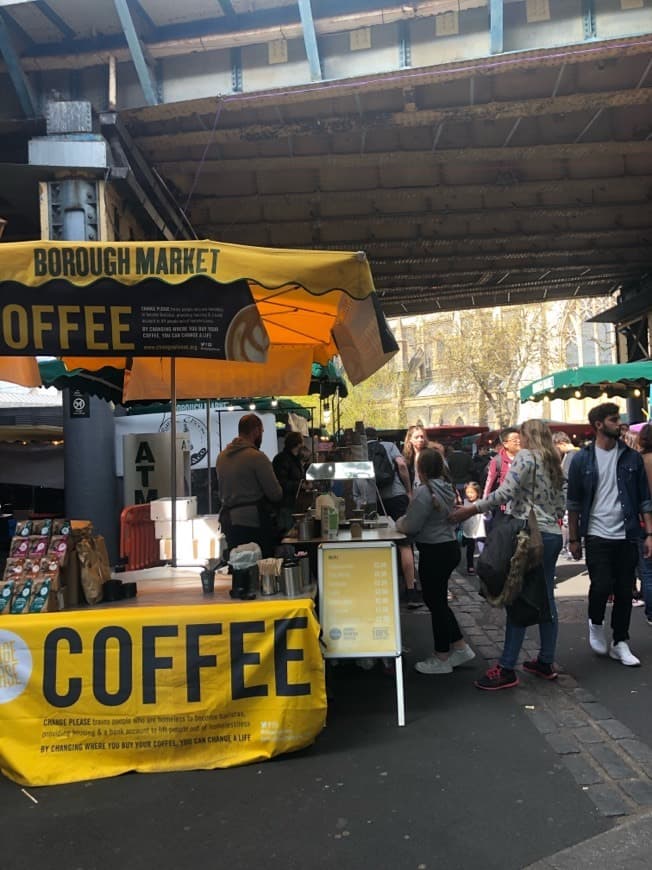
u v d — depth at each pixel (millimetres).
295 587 4238
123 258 3814
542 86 9766
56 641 3818
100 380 7695
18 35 8906
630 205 13906
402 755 3934
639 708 4617
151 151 10992
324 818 3275
